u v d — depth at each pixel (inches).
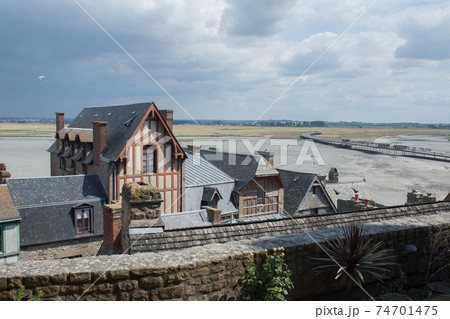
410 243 279.0
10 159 2861.7
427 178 2222.0
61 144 1422.2
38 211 874.8
